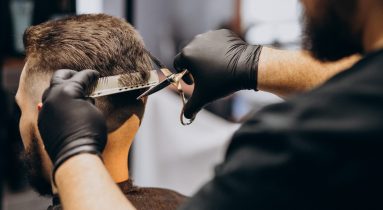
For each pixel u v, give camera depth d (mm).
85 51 934
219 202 595
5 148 2473
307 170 549
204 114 2266
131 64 949
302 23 671
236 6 2709
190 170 2260
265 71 1035
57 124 776
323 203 552
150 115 2385
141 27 2777
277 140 568
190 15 2891
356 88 560
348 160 537
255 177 572
